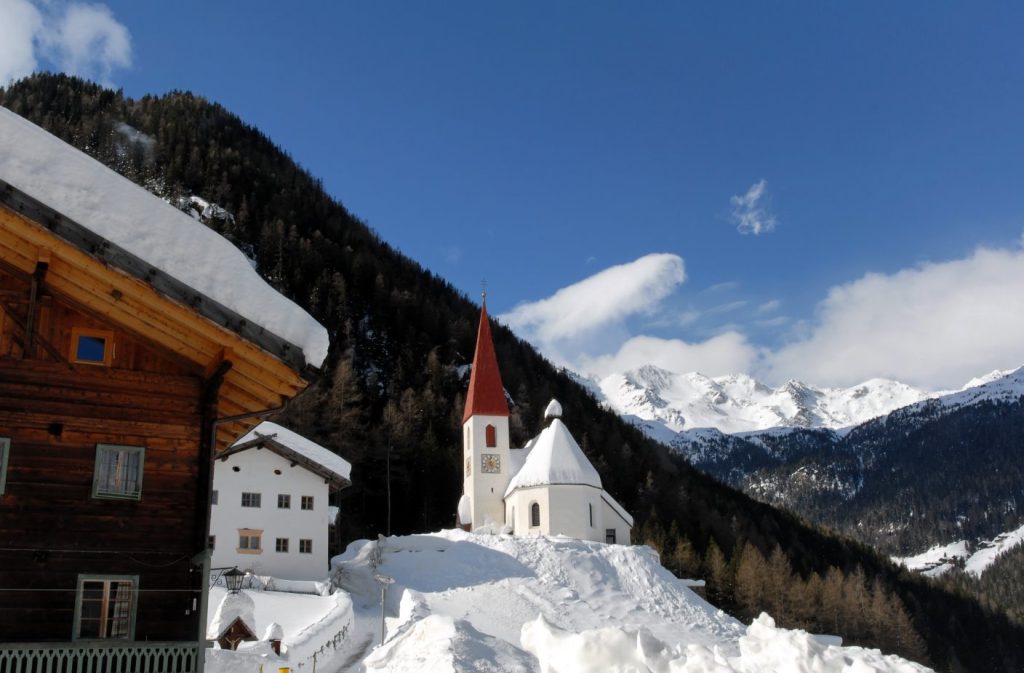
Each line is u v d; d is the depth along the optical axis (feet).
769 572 350.23
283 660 93.56
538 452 243.81
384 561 195.31
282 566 185.37
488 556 190.70
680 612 176.65
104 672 49.06
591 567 188.03
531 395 524.11
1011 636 469.16
